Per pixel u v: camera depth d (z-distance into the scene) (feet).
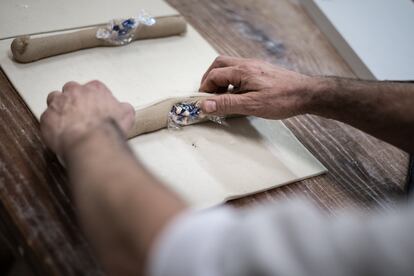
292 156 2.89
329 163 2.96
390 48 3.89
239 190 2.51
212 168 2.60
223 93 2.97
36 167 2.32
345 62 3.91
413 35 4.07
